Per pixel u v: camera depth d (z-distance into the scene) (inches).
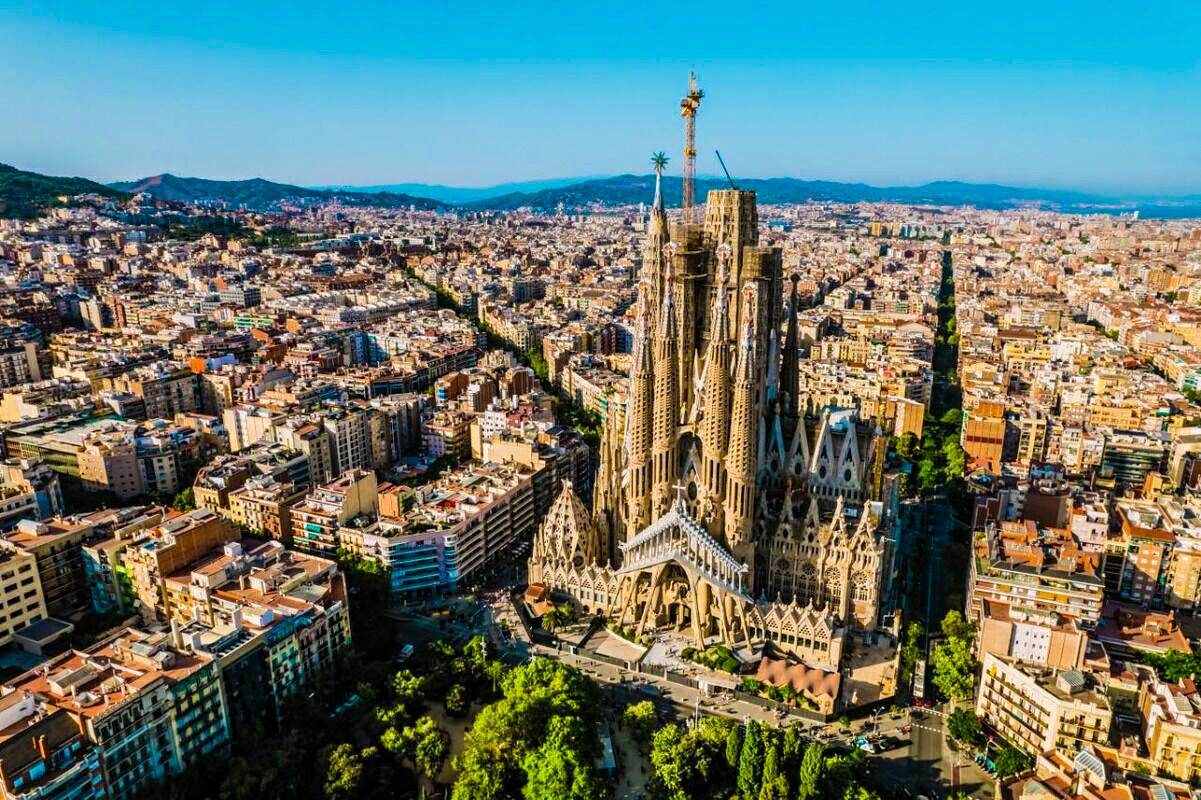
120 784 7096.5
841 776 7564.0
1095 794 6934.1
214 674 7854.3
